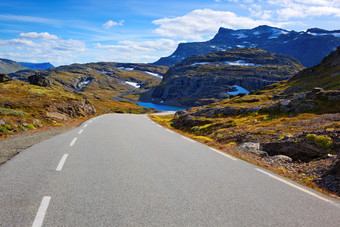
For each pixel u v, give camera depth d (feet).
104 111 229.04
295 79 306.55
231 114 100.01
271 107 88.33
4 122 53.01
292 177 26.73
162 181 19.90
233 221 13.52
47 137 43.01
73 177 19.85
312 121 55.21
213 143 44.68
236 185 20.01
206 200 16.37
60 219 12.64
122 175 21.02
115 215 13.43
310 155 34.01
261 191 18.97
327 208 16.52
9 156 27.09
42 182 18.34
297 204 16.81
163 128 69.46
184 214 14.03
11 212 13.16
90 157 27.37
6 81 202.90
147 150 33.12
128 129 60.85
